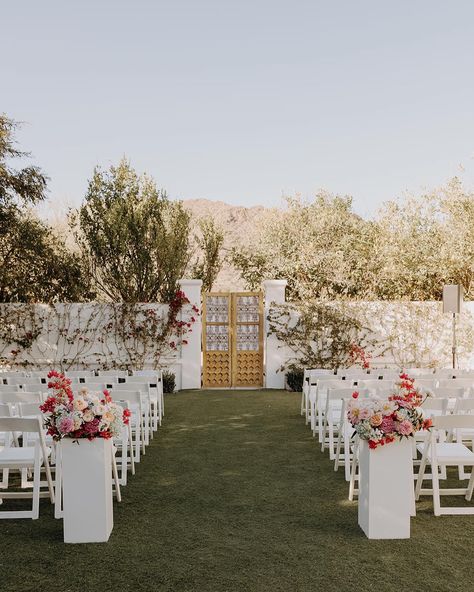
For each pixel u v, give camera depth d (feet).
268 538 14.67
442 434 20.86
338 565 13.08
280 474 20.45
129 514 16.48
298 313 43.52
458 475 20.51
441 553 13.66
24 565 13.23
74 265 46.19
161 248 48.67
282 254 63.16
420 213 56.39
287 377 42.50
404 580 12.34
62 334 42.83
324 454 23.24
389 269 54.39
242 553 13.76
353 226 62.28
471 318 43.57
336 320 43.52
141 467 21.56
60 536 14.92
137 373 32.55
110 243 47.32
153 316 43.11
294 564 13.15
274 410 33.55
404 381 15.55
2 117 37.88
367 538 14.60
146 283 48.75
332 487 18.90
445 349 43.96
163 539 14.66
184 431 27.91
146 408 24.90
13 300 45.52
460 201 53.31
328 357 43.52
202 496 18.08
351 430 22.02
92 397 14.82
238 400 37.47
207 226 62.75
